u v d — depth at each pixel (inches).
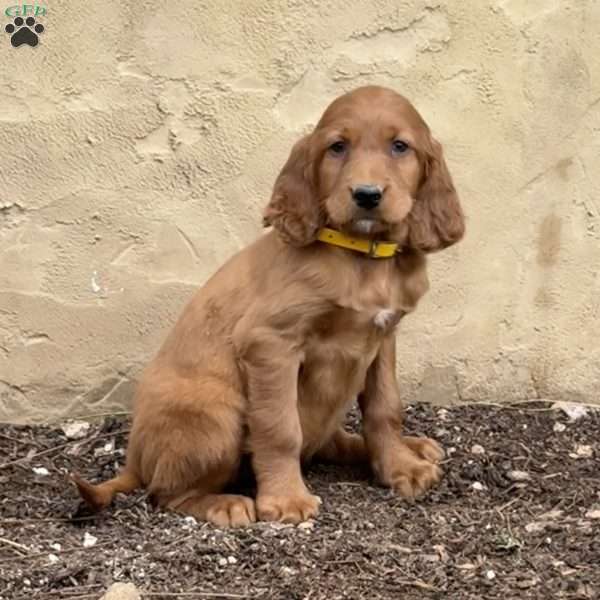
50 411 64.7
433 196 54.1
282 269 53.4
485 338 67.6
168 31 62.9
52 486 58.0
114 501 54.1
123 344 64.7
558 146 66.7
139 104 63.2
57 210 63.3
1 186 62.9
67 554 50.1
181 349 55.2
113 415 65.0
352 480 58.5
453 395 67.7
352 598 46.5
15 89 62.3
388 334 56.0
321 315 53.2
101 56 62.6
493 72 65.7
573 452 62.2
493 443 62.7
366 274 53.6
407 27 64.7
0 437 62.9
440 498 56.1
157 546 50.4
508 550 50.1
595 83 66.4
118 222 63.8
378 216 51.1
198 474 53.6
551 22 65.8
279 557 49.3
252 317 53.4
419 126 53.4
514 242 67.1
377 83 64.9
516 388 68.2
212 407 53.4
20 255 63.4
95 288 64.1
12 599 46.6
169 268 64.6
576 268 67.7
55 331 64.1
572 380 68.6
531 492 56.8
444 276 66.7
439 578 47.9
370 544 50.4
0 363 64.0
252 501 53.8
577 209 67.3
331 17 64.1
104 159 63.3
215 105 63.8
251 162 64.4
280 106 64.4
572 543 50.9
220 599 46.4
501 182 66.5
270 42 63.8
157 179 63.8
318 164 52.7
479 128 66.0
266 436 53.4
